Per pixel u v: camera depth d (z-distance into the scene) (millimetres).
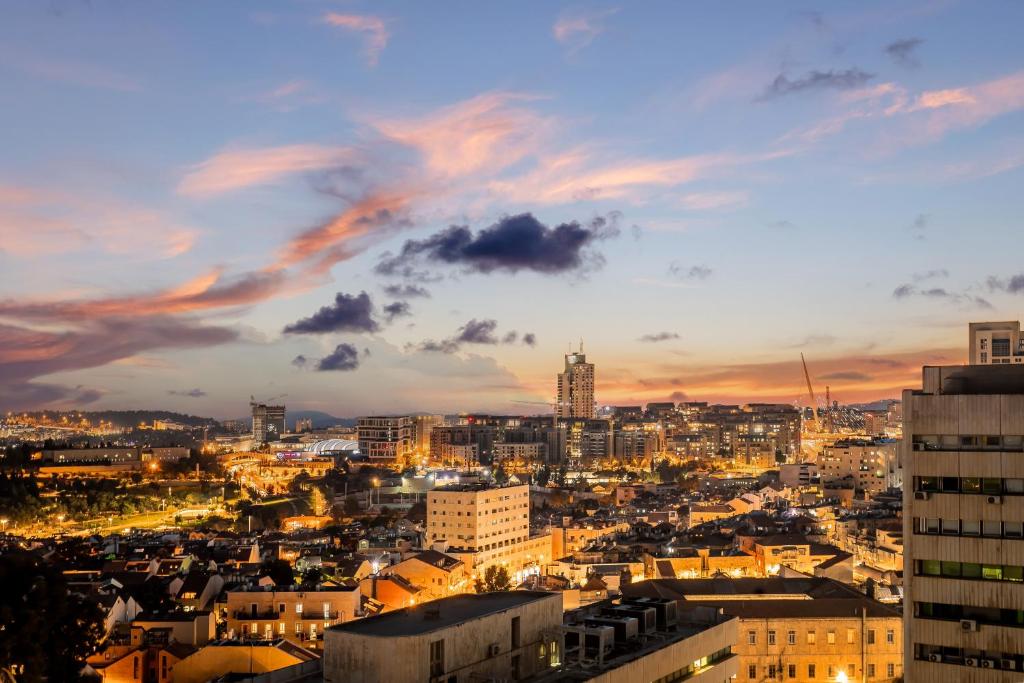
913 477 112625
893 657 171500
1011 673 105000
